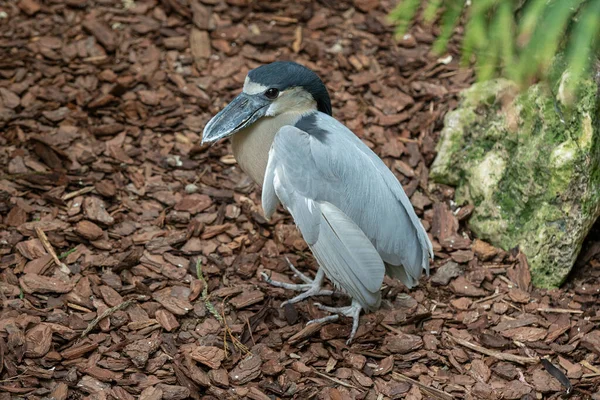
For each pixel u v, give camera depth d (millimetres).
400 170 10852
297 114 8688
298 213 7977
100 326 8281
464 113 10438
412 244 8406
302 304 9000
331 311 8797
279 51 12758
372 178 8227
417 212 10344
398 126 11586
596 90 8914
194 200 10227
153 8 13281
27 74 11867
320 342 8508
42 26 12727
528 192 9500
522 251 9641
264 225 10008
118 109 11516
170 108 11594
